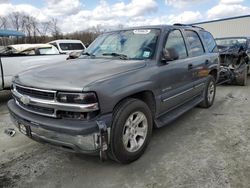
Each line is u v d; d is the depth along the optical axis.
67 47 13.89
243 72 8.39
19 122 3.07
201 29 5.49
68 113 2.69
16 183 2.87
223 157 3.33
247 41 10.56
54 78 2.90
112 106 2.79
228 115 5.13
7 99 6.91
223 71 8.02
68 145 2.69
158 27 4.09
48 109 2.79
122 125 2.90
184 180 2.84
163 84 3.65
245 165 3.12
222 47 9.55
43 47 8.20
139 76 3.20
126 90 2.94
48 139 2.79
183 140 3.90
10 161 3.37
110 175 2.99
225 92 7.53
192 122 4.72
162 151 3.54
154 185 2.77
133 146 3.17
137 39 3.97
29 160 3.38
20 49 7.77
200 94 5.27
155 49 3.68
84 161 3.32
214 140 3.88
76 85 2.65
